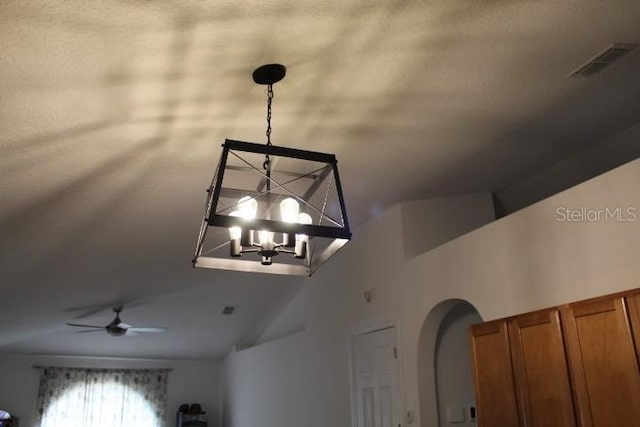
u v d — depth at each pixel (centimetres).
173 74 247
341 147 350
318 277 613
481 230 365
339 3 214
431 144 363
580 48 265
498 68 277
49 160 303
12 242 393
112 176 339
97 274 525
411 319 435
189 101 272
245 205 234
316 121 312
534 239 317
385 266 482
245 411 805
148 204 391
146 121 285
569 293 287
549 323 270
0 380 822
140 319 763
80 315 694
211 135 309
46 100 251
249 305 763
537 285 311
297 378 636
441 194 468
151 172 345
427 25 235
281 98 281
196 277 610
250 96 275
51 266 473
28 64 225
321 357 581
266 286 698
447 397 422
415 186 439
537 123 347
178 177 358
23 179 315
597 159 399
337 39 238
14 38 209
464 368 435
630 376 226
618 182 264
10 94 242
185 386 932
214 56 238
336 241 237
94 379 877
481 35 246
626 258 255
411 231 464
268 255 243
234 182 379
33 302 575
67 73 234
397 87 285
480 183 454
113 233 430
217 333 856
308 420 596
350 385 514
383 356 471
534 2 226
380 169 396
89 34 213
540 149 390
